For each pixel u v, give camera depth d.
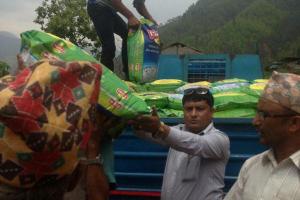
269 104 2.09
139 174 3.51
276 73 2.12
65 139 1.38
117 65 4.93
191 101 2.89
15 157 1.37
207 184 2.85
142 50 4.22
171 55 4.90
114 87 2.46
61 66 1.44
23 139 1.34
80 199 2.39
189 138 2.66
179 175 2.91
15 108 1.31
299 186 1.99
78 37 17.67
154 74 4.32
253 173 2.17
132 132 3.51
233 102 3.47
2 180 1.40
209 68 4.85
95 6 4.58
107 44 4.62
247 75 4.79
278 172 2.06
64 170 1.45
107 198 2.60
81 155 1.55
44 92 1.37
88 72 1.49
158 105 3.60
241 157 3.38
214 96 3.52
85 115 1.45
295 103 2.05
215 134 2.83
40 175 1.42
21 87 1.36
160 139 2.79
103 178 2.55
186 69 4.85
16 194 1.44
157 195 3.49
